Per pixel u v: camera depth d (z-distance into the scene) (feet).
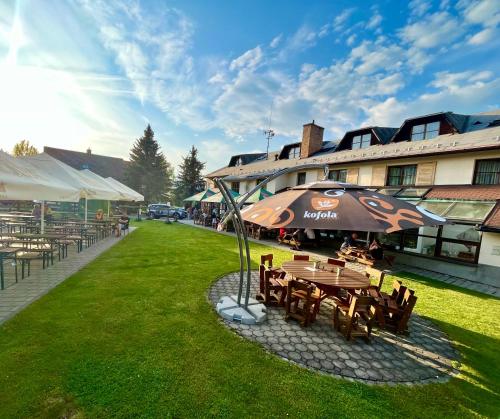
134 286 22.84
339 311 19.19
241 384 11.43
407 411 10.55
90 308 17.87
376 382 12.39
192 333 15.48
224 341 14.89
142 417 9.30
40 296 19.54
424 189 40.68
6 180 18.47
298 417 9.85
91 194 38.04
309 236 52.47
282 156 90.89
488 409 10.94
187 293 21.95
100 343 13.74
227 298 20.52
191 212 109.91
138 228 66.18
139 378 11.28
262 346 14.80
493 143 33.58
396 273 34.60
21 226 47.06
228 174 101.14
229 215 17.85
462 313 21.81
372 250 40.24
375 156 47.21
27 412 9.18
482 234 32.14
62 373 11.24
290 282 18.22
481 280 31.96
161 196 164.35
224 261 34.81
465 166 36.96
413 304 17.16
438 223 12.31
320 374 12.67
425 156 40.91
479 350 15.99
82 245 38.93
